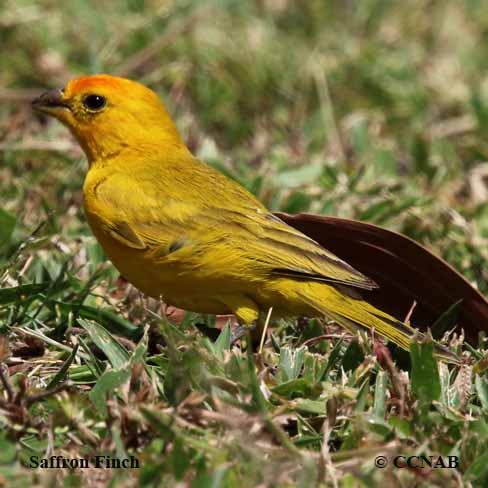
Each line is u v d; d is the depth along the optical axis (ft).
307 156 49.47
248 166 48.29
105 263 37.06
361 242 33.60
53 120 49.29
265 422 25.31
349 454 25.09
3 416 26.20
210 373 27.53
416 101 55.31
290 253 31.58
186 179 33.65
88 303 35.37
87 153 36.29
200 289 32.04
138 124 35.55
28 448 25.71
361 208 43.65
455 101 55.88
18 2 55.01
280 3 61.26
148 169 34.45
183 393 27.14
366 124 52.54
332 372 30.63
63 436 26.14
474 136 52.85
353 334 31.40
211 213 32.19
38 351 31.58
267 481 23.79
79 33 55.11
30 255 36.96
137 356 28.76
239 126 52.34
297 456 24.79
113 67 53.67
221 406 25.90
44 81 52.44
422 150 48.88
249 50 55.16
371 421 26.53
